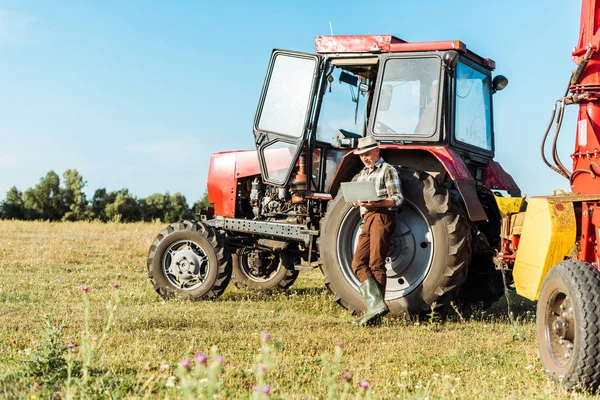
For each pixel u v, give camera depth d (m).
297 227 6.57
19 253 10.65
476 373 3.76
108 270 9.09
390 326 5.32
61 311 5.52
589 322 3.26
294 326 5.16
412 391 3.34
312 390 3.27
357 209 5.76
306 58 6.41
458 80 6.01
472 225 5.86
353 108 6.44
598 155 4.12
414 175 5.56
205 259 6.79
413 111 5.77
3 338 4.31
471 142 6.24
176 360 3.82
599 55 4.12
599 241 3.71
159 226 18.39
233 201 7.42
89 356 2.89
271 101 6.58
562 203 3.91
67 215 54.31
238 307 6.16
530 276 3.98
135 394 2.91
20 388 3.07
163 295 6.71
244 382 3.36
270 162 6.61
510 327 5.34
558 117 4.36
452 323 5.51
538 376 3.70
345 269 5.78
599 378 3.25
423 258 5.58
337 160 6.43
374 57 6.05
